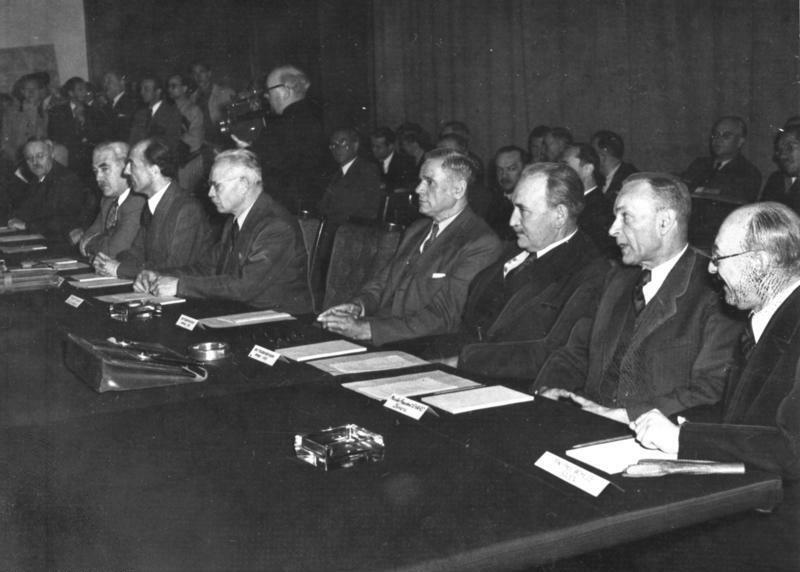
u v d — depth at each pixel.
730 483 1.89
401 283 4.07
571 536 1.70
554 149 6.61
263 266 4.37
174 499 1.88
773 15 6.84
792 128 5.47
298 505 1.83
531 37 8.91
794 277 2.22
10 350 3.29
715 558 2.01
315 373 2.84
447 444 2.16
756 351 2.23
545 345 3.29
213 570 1.57
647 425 2.09
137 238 5.40
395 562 1.58
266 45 11.20
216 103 10.29
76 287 4.60
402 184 8.23
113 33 12.12
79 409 2.56
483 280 3.75
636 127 8.00
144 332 3.50
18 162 9.80
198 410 2.50
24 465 2.12
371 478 1.96
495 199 6.41
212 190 4.50
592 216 5.38
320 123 6.60
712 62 7.32
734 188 6.16
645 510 1.77
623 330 2.89
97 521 1.79
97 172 5.85
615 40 8.07
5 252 6.28
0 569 1.60
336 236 4.64
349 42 10.67
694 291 2.77
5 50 12.13
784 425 2.03
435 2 9.91
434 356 3.70
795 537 1.99
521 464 2.02
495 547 1.63
